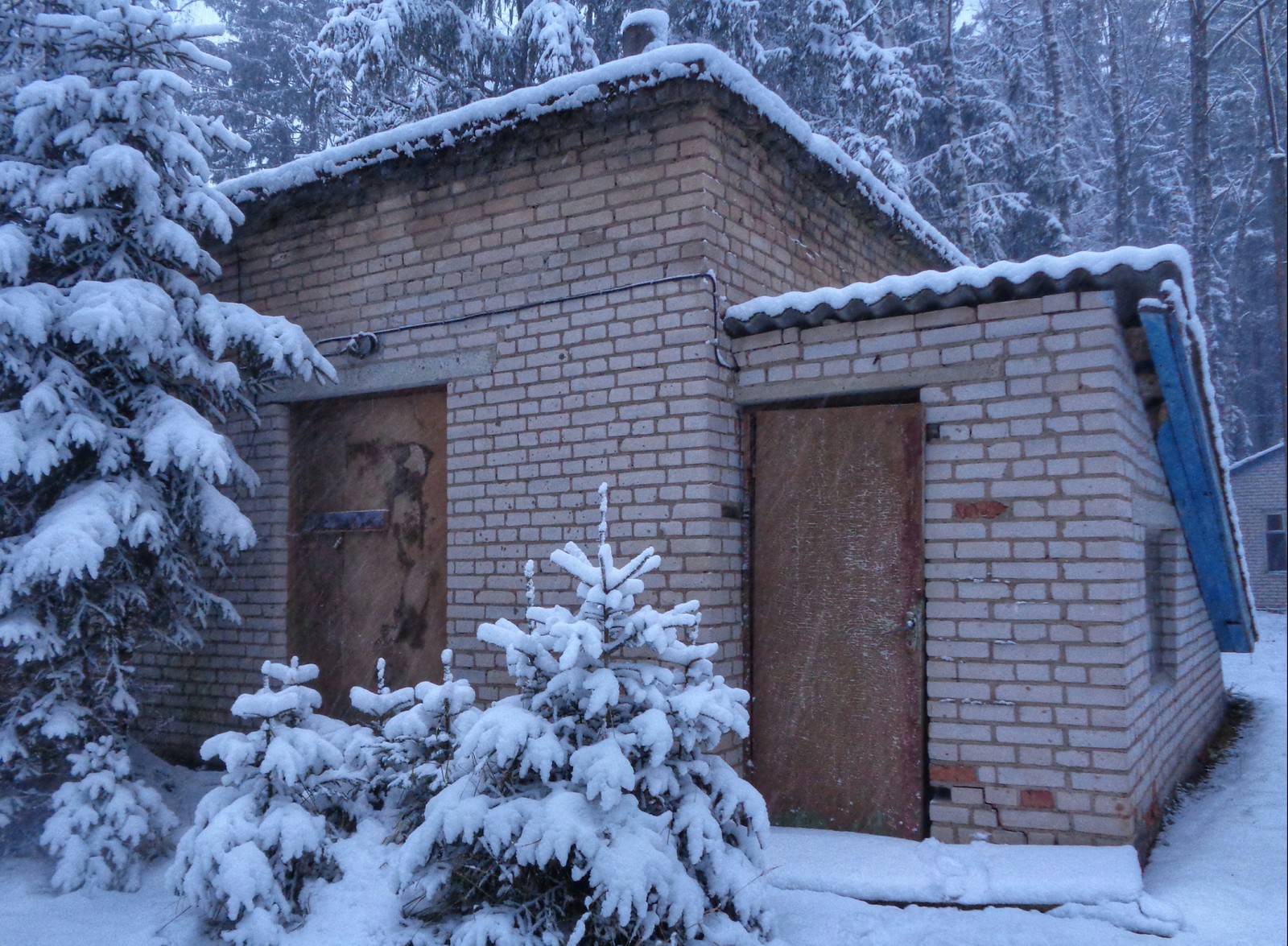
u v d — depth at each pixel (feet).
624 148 17.38
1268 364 94.38
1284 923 12.03
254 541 18.24
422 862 11.62
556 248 18.06
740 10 50.90
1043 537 14.53
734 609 16.65
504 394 18.47
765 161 18.80
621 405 17.10
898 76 57.72
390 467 20.68
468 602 18.58
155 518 16.48
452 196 19.42
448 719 13.99
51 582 15.84
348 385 20.57
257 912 11.95
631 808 11.64
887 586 15.72
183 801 18.30
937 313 15.56
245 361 19.49
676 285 16.66
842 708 15.88
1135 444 16.10
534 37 49.52
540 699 12.26
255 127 72.95
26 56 18.01
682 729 12.12
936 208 65.26
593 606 12.47
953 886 13.14
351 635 20.81
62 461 16.12
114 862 14.65
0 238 15.94
